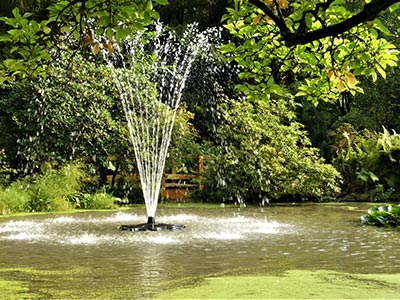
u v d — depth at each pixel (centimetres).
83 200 1072
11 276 391
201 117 1557
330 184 1207
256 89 290
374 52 257
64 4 220
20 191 1018
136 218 852
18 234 643
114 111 1232
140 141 1155
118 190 1238
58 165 1167
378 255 477
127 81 1230
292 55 299
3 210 941
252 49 287
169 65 1436
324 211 977
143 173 1061
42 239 597
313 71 301
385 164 1309
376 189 1265
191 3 1605
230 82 1559
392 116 1631
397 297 308
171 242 566
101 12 213
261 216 878
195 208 1058
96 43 233
